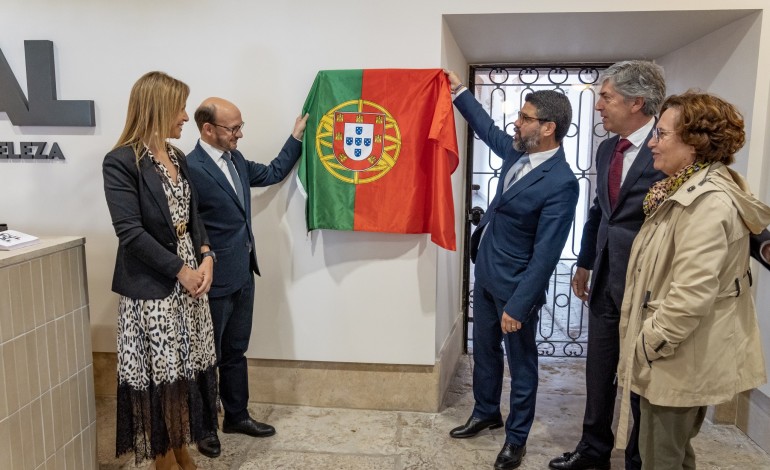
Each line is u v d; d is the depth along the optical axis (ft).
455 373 11.59
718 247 5.05
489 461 8.19
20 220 9.66
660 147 5.55
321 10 8.89
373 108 8.75
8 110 9.26
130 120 6.60
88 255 9.65
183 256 6.87
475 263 8.38
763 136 8.63
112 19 9.14
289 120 9.14
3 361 5.79
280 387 9.84
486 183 12.53
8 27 9.27
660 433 5.58
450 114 8.61
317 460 8.18
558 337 12.89
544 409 9.92
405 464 8.11
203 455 8.26
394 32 8.82
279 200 9.32
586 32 9.68
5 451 5.85
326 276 9.42
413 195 8.81
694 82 10.34
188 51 9.14
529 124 7.32
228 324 8.45
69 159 9.46
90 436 7.27
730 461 8.15
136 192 6.51
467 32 9.71
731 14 8.61
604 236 7.21
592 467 7.84
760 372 5.52
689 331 5.13
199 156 7.82
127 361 6.67
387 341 9.48
